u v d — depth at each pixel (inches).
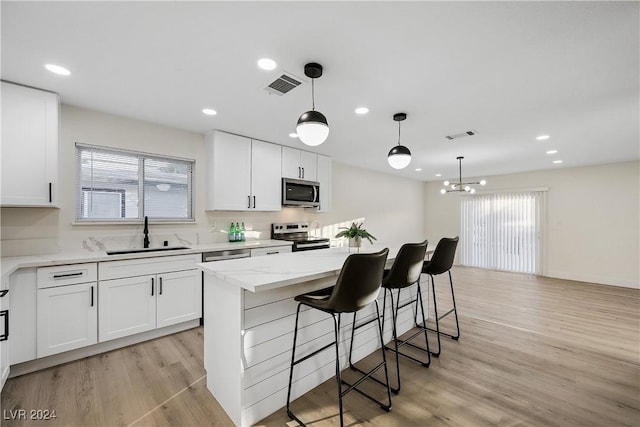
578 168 221.0
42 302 87.0
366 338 99.7
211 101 103.5
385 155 191.5
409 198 295.7
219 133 137.7
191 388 80.2
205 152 143.6
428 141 151.6
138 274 105.1
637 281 197.2
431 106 106.0
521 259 247.3
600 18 59.8
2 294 60.4
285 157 165.6
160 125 129.8
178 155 135.2
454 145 159.2
